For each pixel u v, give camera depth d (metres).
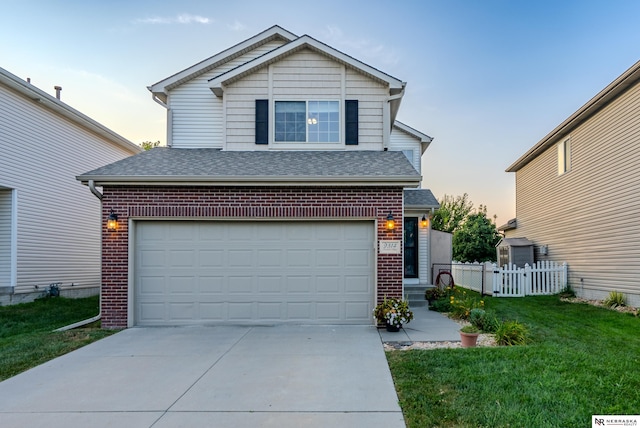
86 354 6.14
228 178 7.94
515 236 19.38
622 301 10.37
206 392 4.54
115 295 8.06
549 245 15.15
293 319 8.23
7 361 5.79
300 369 5.30
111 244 8.09
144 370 5.35
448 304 9.72
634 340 6.85
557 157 14.52
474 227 25.05
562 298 12.36
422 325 8.03
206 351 6.24
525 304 11.02
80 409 4.12
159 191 8.16
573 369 4.91
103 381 4.94
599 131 11.72
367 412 3.97
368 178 7.90
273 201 8.17
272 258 8.29
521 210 18.34
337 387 4.64
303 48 10.50
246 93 10.48
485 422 3.62
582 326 8.10
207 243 8.30
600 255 11.58
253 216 8.14
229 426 3.71
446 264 14.09
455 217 31.11
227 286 8.27
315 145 10.36
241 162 9.16
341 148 10.36
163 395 4.47
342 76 10.48
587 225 12.34
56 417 3.94
